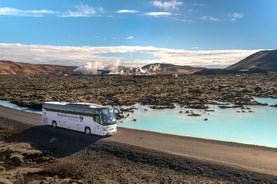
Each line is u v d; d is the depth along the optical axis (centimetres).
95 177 3531
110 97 10906
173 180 3300
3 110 8188
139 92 12706
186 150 4028
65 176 3578
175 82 18025
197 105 8981
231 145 4234
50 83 19200
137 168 3691
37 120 6588
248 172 3219
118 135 4956
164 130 5922
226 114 7644
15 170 3584
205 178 3269
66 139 4950
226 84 15838
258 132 5775
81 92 12569
